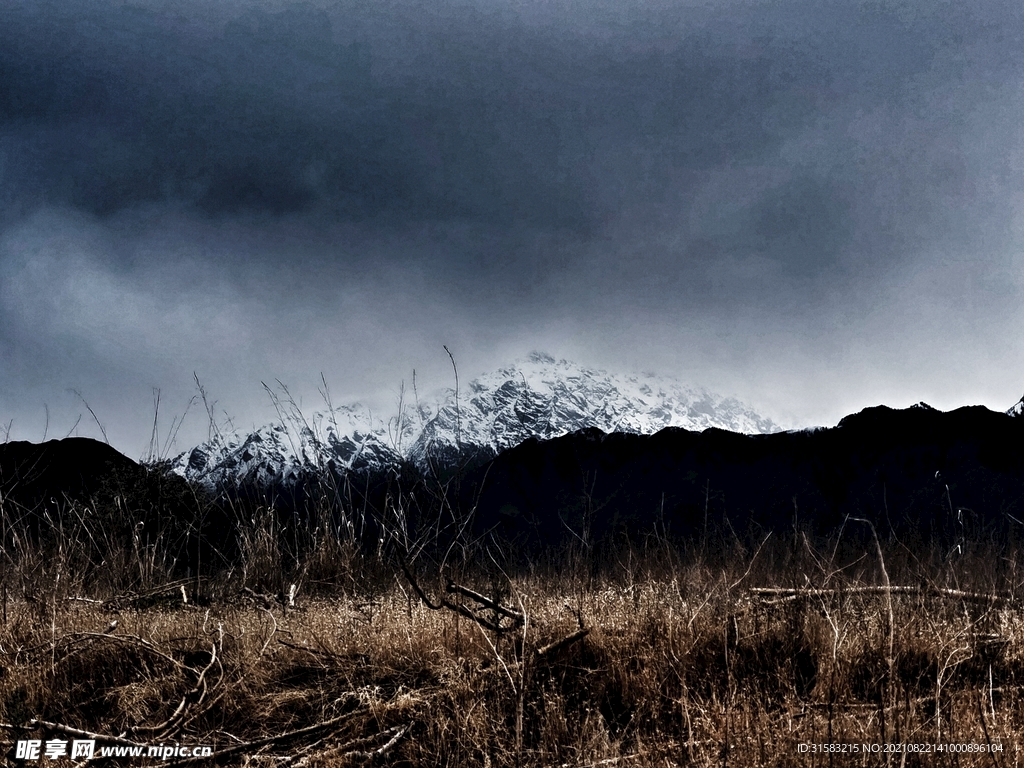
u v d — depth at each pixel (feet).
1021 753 11.75
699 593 19.29
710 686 14.56
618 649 16.06
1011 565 20.25
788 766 11.78
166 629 19.01
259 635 17.87
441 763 12.83
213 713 14.83
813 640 16.35
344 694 15.05
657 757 12.23
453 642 16.88
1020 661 15.53
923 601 18.12
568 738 13.26
